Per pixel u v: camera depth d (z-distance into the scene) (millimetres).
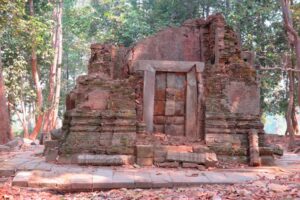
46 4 25125
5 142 17938
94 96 11016
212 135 10750
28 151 14125
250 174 9102
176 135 11539
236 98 11375
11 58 23078
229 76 11523
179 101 11688
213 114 10984
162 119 11617
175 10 29844
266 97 26344
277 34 25172
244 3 24891
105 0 32000
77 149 10344
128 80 11414
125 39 29531
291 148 18078
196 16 29922
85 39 33906
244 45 23906
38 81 24328
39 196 7254
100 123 10672
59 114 33219
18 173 8609
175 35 12562
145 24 29594
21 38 22203
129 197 7035
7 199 6910
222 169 9906
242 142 10820
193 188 7816
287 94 25500
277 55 23500
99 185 7953
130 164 10125
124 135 10516
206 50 12516
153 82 11547
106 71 12180
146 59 12297
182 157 10062
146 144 10531
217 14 12055
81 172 8961
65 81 34375
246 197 6562
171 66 11648
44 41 23766
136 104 11484
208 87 11508
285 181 8031
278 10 25203
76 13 31344
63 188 7852
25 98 25938
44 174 8609
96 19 31812
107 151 10258
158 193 7359
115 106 10961
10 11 18500
